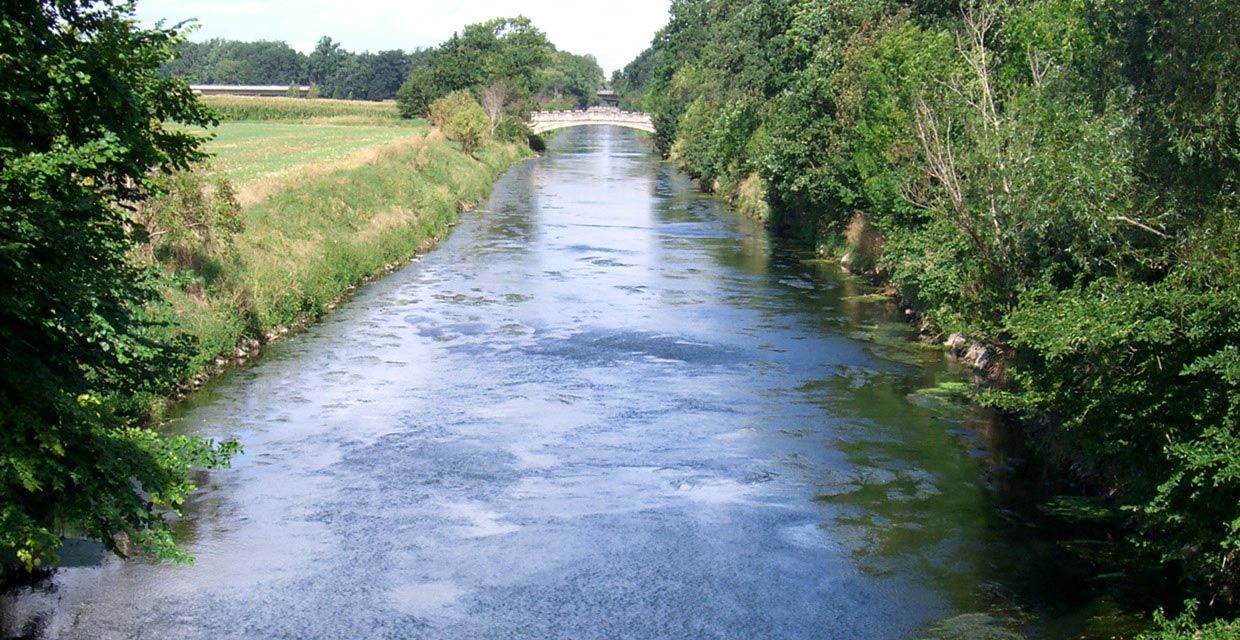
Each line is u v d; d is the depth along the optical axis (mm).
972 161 22562
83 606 13508
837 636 12867
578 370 24844
